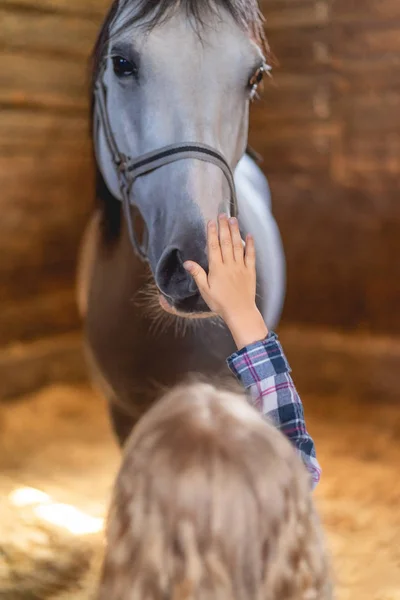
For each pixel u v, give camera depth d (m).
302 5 4.47
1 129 4.26
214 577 0.68
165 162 1.50
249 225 1.87
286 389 1.07
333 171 4.61
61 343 4.82
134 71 1.55
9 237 4.48
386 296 4.59
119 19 1.60
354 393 4.57
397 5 4.28
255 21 1.59
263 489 0.73
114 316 1.83
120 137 1.65
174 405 0.80
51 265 4.82
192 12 1.47
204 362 1.75
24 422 4.12
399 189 4.46
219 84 1.51
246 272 1.10
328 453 3.66
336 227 4.66
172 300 1.44
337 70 4.49
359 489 3.16
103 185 1.90
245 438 0.75
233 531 0.71
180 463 0.73
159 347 1.75
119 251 1.85
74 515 2.77
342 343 4.61
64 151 4.66
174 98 1.50
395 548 2.58
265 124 4.71
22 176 4.45
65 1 4.32
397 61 4.35
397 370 4.45
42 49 4.30
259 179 2.39
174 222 1.46
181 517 0.71
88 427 4.12
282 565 0.73
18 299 4.62
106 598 0.71
